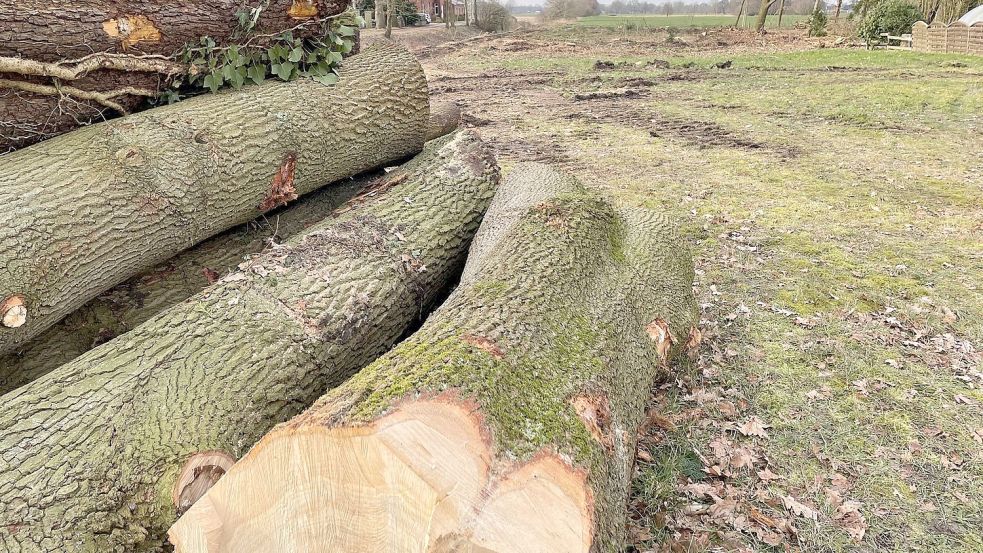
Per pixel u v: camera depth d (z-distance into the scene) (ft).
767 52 71.97
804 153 29.68
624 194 23.79
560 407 6.84
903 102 39.50
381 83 14.07
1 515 6.45
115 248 9.55
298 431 5.69
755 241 19.22
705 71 57.31
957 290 15.92
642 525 8.99
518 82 54.08
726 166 27.63
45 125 10.77
